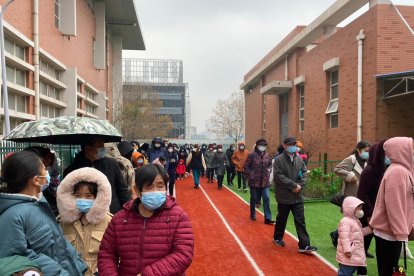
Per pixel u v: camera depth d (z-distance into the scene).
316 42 20.41
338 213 9.04
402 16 11.95
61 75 14.05
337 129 14.98
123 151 5.93
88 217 2.80
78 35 16.50
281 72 23.06
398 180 3.61
